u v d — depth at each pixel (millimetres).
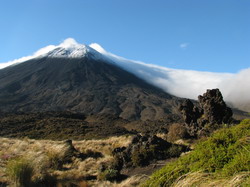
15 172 9211
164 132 27359
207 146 4840
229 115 20734
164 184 4824
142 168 13422
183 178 4656
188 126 22016
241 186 3564
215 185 3902
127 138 24047
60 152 16719
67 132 42219
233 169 3938
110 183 11305
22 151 16828
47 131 43375
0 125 47656
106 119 68125
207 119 20844
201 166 4512
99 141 24094
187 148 14852
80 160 16375
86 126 48000
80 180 11555
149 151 14555
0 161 12867
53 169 13922
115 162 14320
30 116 59156
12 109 170500
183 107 23312
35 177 10016
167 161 13656
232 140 4707
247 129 4805
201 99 22672
